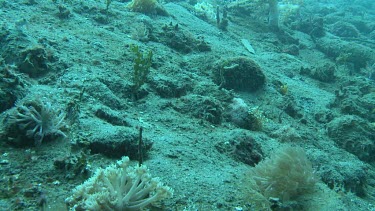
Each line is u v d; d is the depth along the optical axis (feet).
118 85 4.47
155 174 2.75
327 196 2.79
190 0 13.11
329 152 5.18
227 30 10.94
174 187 2.61
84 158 2.53
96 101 3.84
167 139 3.63
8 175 2.34
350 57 11.75
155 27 7.57
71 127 3.04
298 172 2.73
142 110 4.32
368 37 17.11
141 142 2.81
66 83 3.98
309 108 6.88
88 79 4.19
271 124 5.40
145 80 4.92
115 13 7.72
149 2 8.60
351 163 4.83
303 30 14.24
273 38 11.71
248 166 3.61
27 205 2.08
